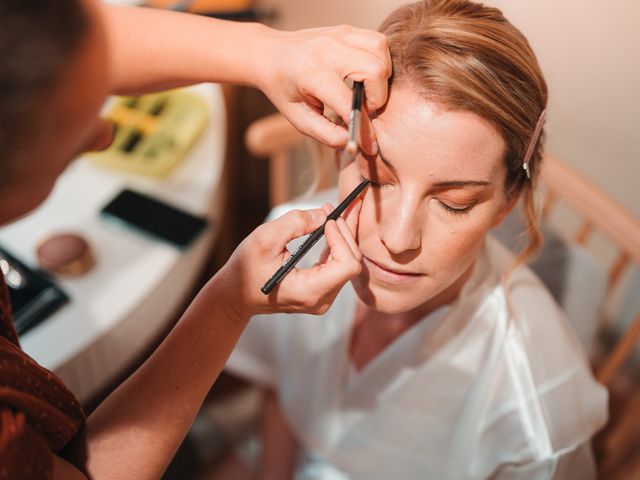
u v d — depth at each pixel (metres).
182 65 0.58
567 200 0.89
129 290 0.89
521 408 0.72
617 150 1.13
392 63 0.51
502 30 0.50
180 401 0.51
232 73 0.56
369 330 0.79
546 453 0.71
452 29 0.49
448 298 0.70
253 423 1.32
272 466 1.06
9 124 0.26
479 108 0.47
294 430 0.96
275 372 0.97
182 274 0.96
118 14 0.58
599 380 0.97
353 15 1.29
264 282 0.48
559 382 0.73
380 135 0.50
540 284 0.78
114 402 0.51
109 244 0.95
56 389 0.45
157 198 1.02
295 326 0.86
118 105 1.15
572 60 1.07
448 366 0.74
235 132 1.60
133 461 0.50
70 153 0.32
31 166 0.29
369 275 0.59
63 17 0.26
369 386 0.80
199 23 0.57
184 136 1.10
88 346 0.82
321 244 0.81
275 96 0.55
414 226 0.52
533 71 0.50
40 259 0.89
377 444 0.85
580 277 0.93
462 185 0.50
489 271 0.72
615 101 1.08
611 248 1.27
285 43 0.54
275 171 1.04
